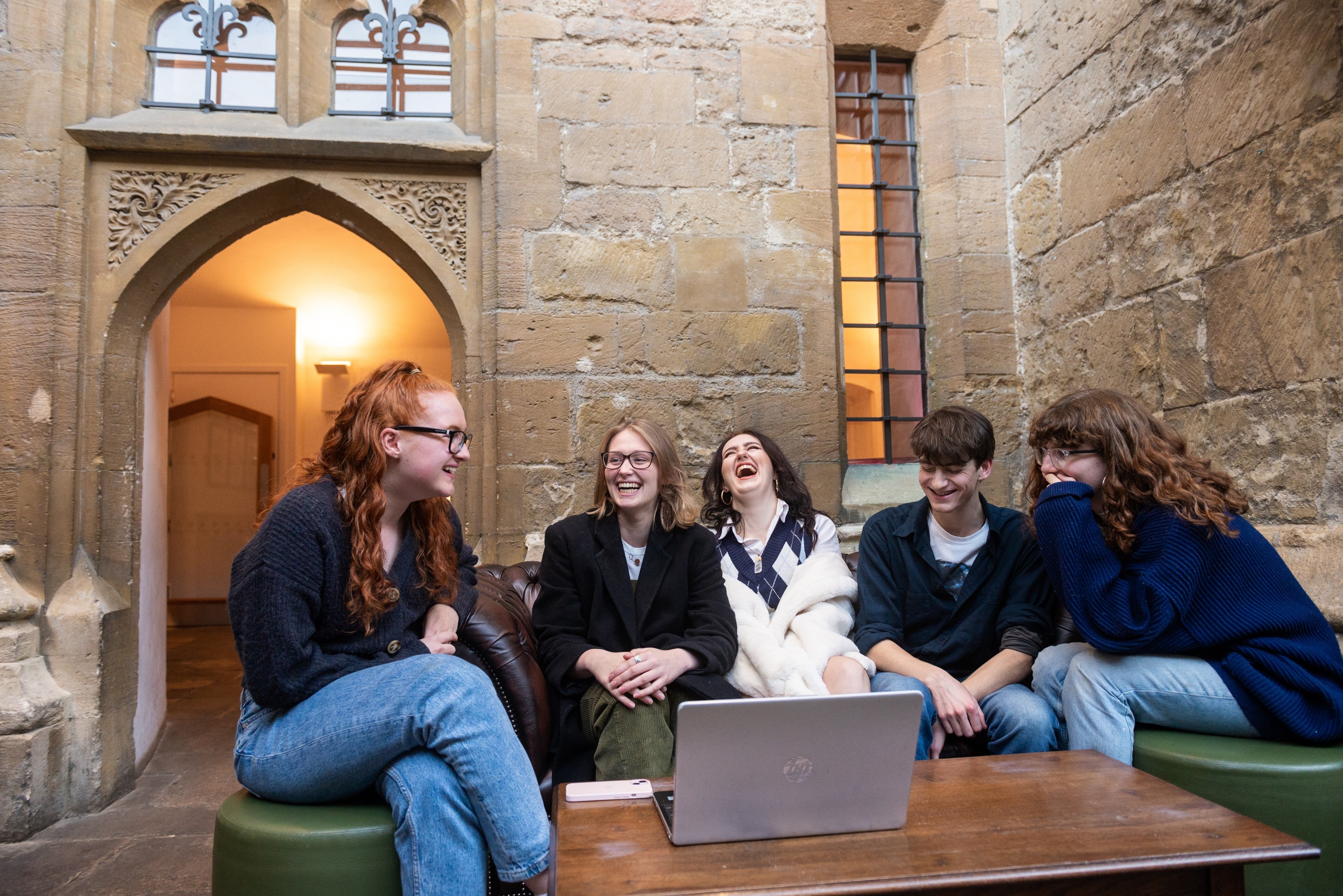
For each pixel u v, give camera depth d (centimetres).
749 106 320
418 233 304
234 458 643
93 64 290
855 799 110
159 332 344
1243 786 142
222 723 369
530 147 303
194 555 635
